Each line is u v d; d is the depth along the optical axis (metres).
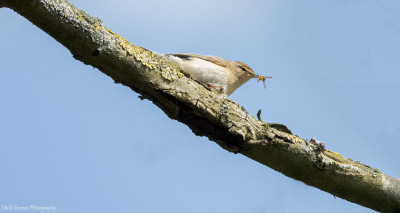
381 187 8.62
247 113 8.21
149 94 7.54
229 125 7.84
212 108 7.74
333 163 8.45
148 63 7.34
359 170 8.62
